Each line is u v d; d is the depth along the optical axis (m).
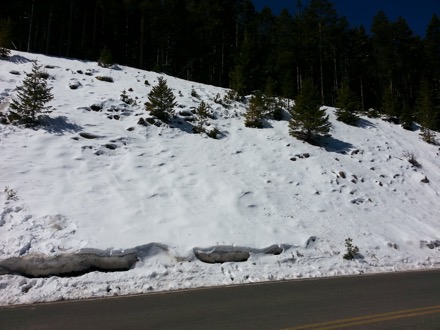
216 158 18.23
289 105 28.28
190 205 13.55
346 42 45.09
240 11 45.34
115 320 5.80
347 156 22.59
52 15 38.47
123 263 9.59
